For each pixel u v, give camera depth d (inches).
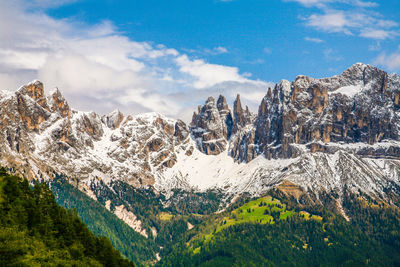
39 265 7455.7
